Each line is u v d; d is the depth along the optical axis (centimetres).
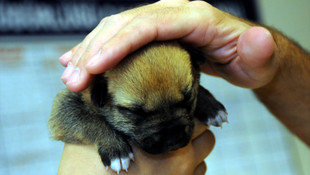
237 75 31
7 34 47
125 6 54
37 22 49
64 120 32
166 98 28
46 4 50
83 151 31
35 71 50
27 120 49
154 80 28
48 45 51
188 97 29
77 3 52
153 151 29
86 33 52
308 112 35
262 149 61
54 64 51
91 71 26
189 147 32
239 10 60
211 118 33
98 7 53
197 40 29
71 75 27
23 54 49
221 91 60
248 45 28
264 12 62
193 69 30
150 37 27
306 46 64
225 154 59
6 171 47
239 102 61
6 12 47
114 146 30
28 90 49
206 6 29
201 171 34
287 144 63
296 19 65
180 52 29
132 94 28
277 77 34
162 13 28
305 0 65
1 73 48
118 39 26
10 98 48
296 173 62
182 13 28
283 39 34
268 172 61
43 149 49
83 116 32
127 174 30
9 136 47
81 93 32
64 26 51
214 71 34
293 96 35
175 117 28
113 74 29
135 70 28
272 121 62
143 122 29
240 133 61
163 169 31
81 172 30
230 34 29
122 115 29
